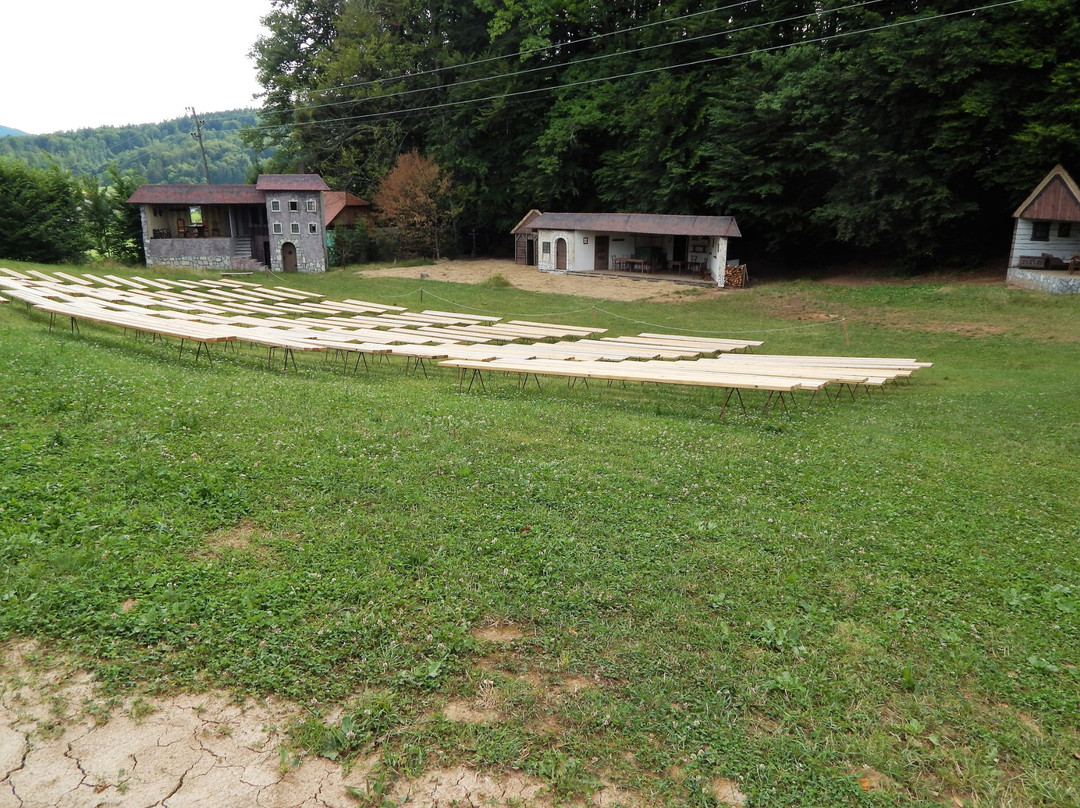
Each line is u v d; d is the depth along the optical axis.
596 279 39.00
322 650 5.00
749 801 3.96
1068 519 8.19
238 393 11.82
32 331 16.83
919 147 32.16
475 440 10.02
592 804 3.90
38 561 5.72
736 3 39.50
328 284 38.44
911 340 24.16
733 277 35.47
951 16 31.45
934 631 5.70
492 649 5.18
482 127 48.53
